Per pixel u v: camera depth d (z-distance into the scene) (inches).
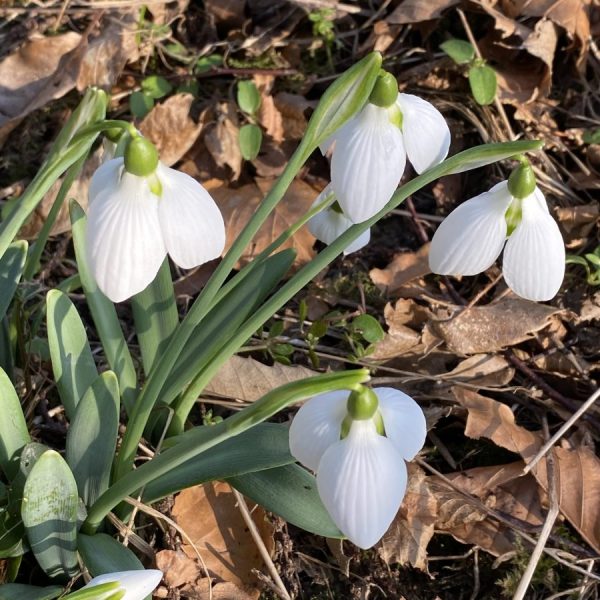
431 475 14.0
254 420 8.4
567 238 16.9
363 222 9.9
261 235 16.8
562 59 19.2
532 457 13.8
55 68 18.5
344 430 8.3
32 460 10.5
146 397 10.7
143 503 11.4
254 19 19.9
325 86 19.4
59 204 12.6
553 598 12.8
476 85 17.5
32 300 15.3
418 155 9.1
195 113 18.5
